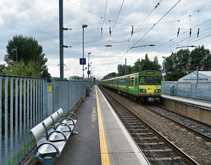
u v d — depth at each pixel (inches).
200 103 526.6
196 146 206.7
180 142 219.9
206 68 1738.4
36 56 892.0
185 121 344.2
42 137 132.9
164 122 325.7
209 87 601.3
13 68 310.0
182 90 782.5
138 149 161.3
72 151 159.0
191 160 157.5
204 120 340.8
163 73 980.6
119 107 507.8
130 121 328.5
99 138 194.1
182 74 1861.5
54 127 170.2
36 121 153.5
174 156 173.9
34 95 148.9
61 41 354.0
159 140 223.0
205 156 178.7
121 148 163.5
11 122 112.2
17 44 871.1
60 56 355.9
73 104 390.3
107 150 158.7
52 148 130.3
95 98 671.1
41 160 116.0
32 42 901.2
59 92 240.1
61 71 357.4
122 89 858.8
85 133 213.3
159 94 548.4
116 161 136.5
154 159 166.6
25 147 137.1
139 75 545.6
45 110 176.4
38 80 159.3
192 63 1803.6
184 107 422.3
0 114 100.1
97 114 340.2
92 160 141.0
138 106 530.3
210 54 1679.4
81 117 311.0
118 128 235.8
